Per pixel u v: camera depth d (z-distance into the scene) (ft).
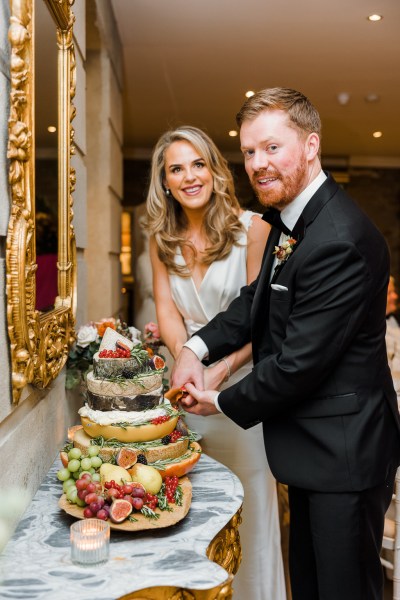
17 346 4.41
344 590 5.51
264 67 18.33
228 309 7.47
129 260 24.40
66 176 6.39
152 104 22.84
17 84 4.26
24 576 4.01
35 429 5.40
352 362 5.52
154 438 5.35
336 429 5.51
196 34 15.57
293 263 5.54
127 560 4.23
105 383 5.29
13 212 4.34
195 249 8.19
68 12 6.15
